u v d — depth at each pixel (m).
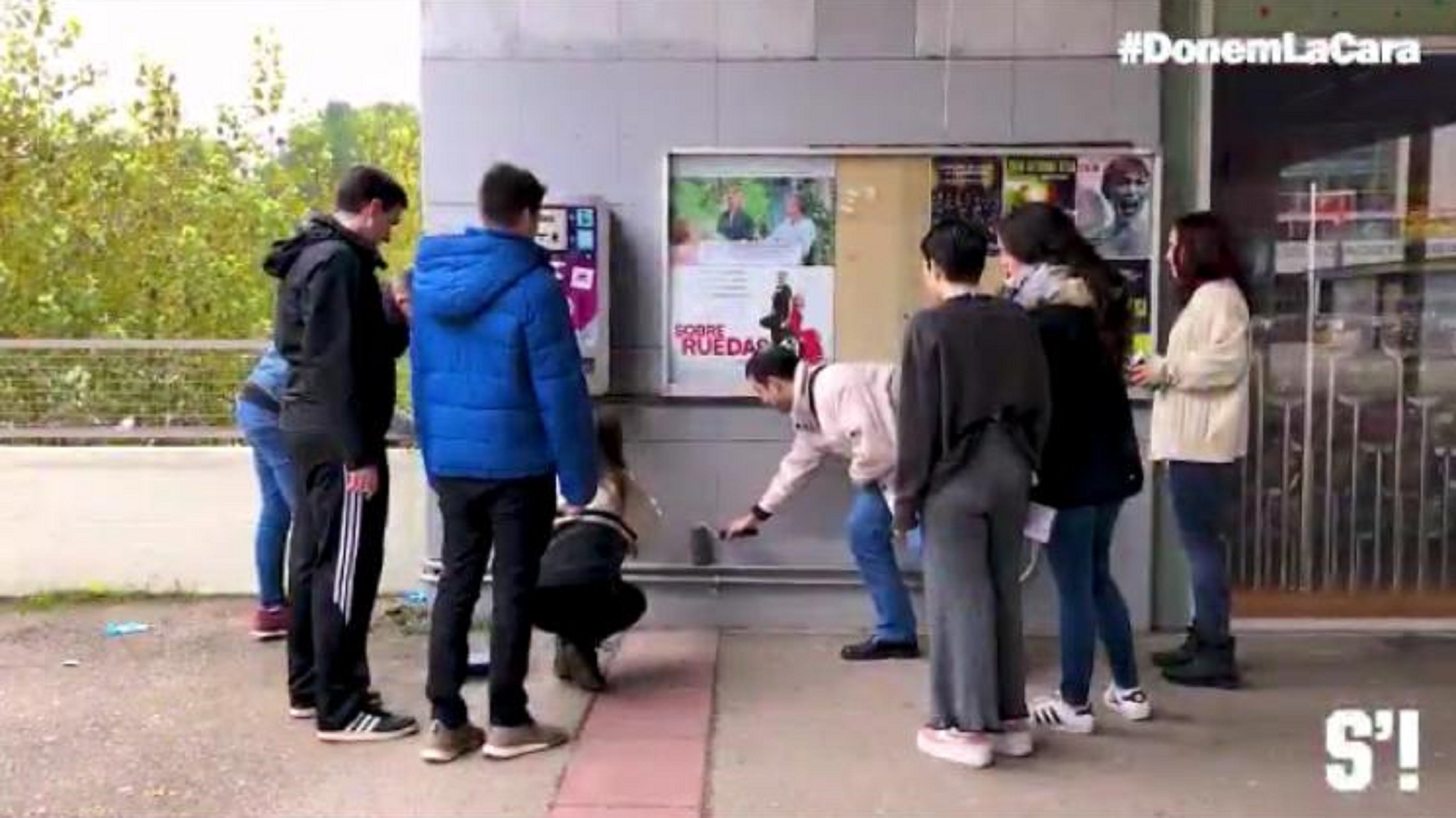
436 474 4.21
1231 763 4.24
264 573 5.55
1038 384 4.11
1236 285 4.87
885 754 4.30
